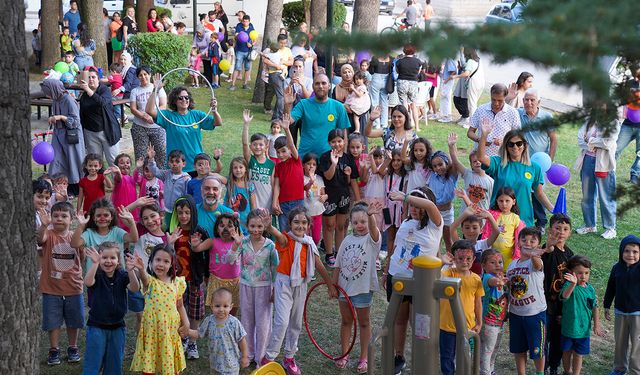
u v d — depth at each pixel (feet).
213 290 24.49
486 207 28.14
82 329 26.66
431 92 57.11
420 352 15.72
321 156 31.27
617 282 23.11
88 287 21.47
